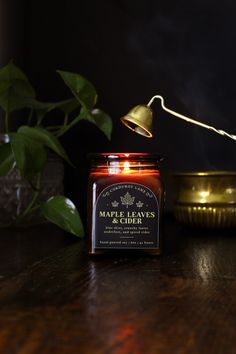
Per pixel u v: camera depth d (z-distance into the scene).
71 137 0.81
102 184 0.53
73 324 0.34
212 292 0.41
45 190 0.74
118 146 0.81
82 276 0.46
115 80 0.80
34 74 0.81
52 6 0.81
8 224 0.73
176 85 0.79
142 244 0.53
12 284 0.44
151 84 0.80
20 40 0.81
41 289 0.42
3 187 0.71
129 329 0.33
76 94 0.64
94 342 0.31
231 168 0.79
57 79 0.81
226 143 0.79
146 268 0.49
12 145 0.58
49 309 0.37
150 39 0.79
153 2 0.79
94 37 0.80
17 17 0.80
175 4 0.79
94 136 0.81
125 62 0.80
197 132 0.79
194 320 0.35
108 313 0.36
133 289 0.42
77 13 0.80
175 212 0.70
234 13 0.78
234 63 0.78
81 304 0.38
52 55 0.81
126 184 0.53
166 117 0.80
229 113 0.79
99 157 0.53
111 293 0.41
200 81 0.79
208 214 0.67
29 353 0.30
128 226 0.53
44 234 0.68
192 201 0.68
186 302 0.39
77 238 0.65
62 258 0.53
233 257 0.54
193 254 0.56
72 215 0.63
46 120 0.81
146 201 0.53
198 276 0.46
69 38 0.81
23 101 0.69
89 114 0.67
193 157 0.79
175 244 0.61
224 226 0.68
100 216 0.53
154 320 0.35
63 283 0.44
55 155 0.76
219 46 0.78
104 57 0.80
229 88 0.78
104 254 0.53
